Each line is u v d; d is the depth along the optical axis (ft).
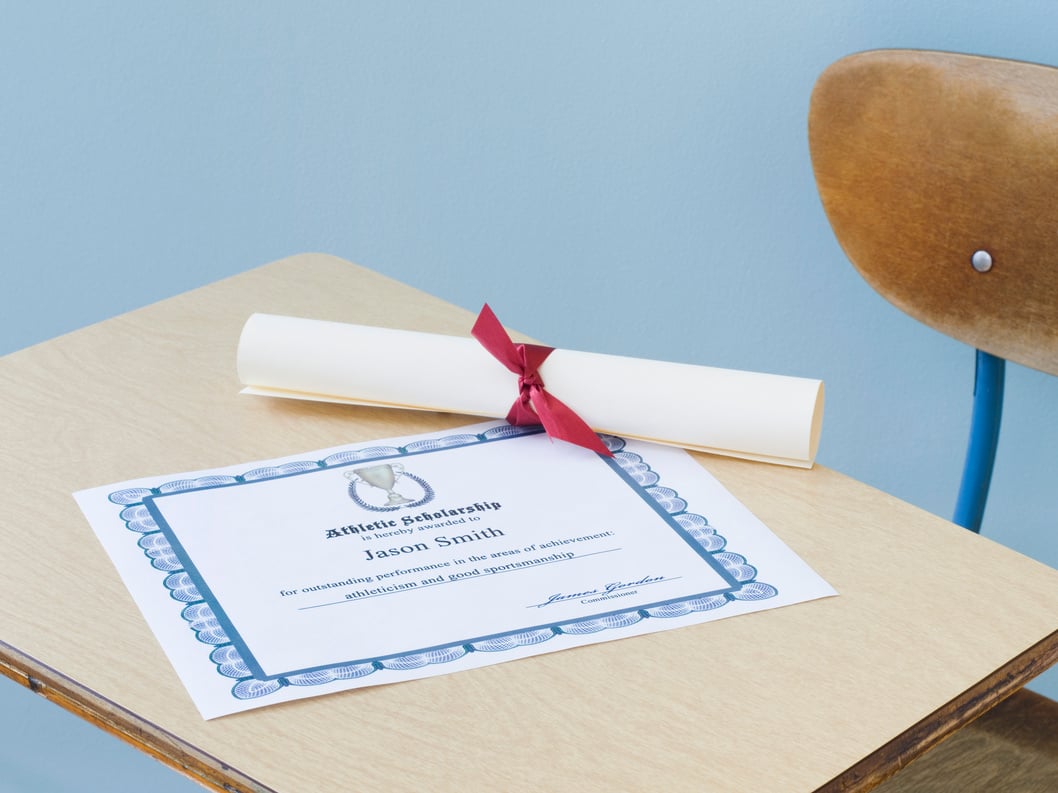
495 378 2.65
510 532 2.33
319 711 1.89
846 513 2.41
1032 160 3.57
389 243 5.44
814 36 4.49
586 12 4.80
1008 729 3.47
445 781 1.78
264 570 2.21
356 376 2.69
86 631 2.04
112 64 5.43
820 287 4.82
